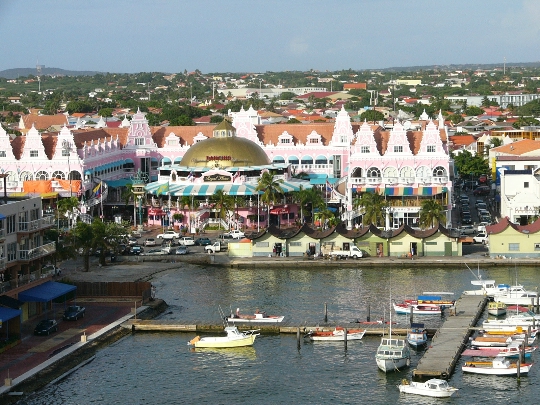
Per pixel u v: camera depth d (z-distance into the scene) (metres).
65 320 176.00
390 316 167.00
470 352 157.12
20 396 139.88
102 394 142.38
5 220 166.62
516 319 173.12
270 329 172.75
